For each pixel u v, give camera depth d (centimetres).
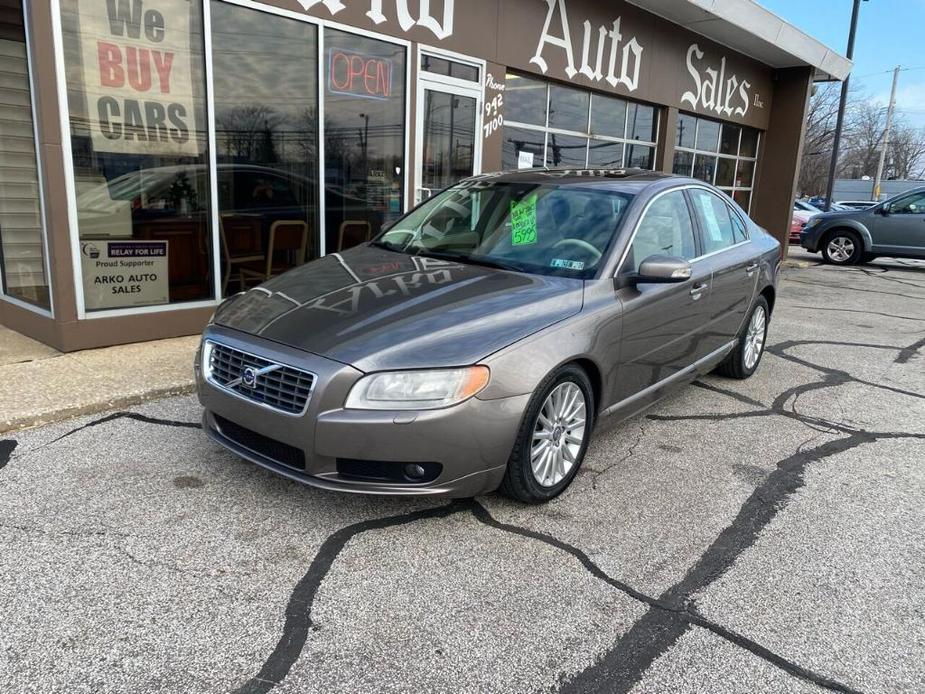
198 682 222
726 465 407
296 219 693
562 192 438
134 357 541
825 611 272
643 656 243
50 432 412
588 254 388
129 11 540
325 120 693
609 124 1109
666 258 373
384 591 273
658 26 1116
